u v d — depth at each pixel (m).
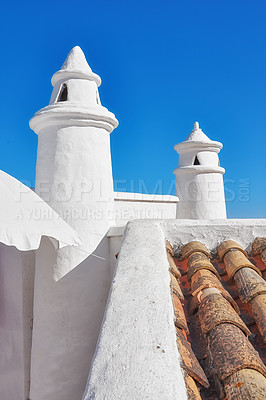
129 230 3.55
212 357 2.05
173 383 1.56
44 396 4.44
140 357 1.73
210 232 3.90
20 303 5.06
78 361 4.48
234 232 3.89
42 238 4.59
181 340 2.11
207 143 9.62
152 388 1.52
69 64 5.13
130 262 2.79
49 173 4.73
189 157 9.84
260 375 1.85
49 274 4.57
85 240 4.61
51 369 4.46
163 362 1.69
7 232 3.19
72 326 4.51
